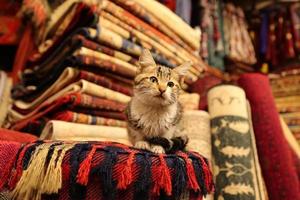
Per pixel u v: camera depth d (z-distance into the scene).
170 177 0.78
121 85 1.46
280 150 1.49
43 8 1.85
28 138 1.15
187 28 1.84
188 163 0.82
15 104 1.75
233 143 1.35
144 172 0.76
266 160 1.50
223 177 1.30
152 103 1.00
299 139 2.29
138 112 1.02
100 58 1.36
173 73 1.10
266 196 1.45
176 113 1.06
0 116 1.81
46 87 1.54
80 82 1.30
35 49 1.94
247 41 2.53
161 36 1.66
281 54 2.56
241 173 1.29
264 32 2.67
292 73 2.48
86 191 0.73
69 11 1.52
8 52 2.29
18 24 2.18
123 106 1.40
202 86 1.81
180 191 0.79
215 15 2.38
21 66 1.95
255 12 2.79
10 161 0.78
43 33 1.83
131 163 0.76
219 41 2.32
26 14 1.98
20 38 2.15
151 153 0.82
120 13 1.48
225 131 1.38
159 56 1.57
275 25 2.66
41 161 0.74
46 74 1.58
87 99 1.29
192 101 1.58
